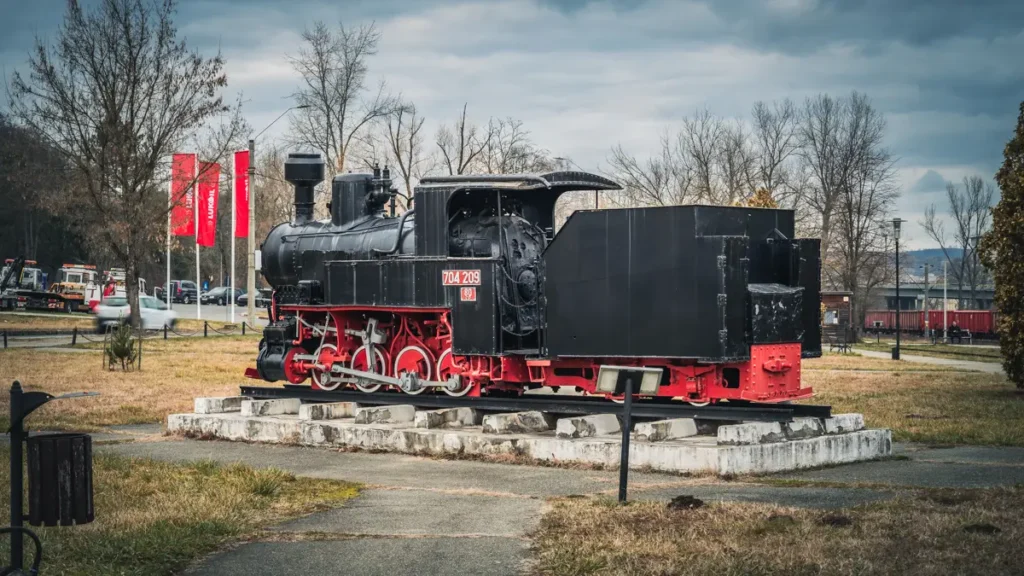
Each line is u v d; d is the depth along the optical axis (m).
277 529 10.27
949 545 8.57
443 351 16.83
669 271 13.98
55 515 7.97
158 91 50.84
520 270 16.38
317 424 16.02
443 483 12.66
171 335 48.56
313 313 18.69
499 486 12.37
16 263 79.75
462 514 10.77
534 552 9.12
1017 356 23.72
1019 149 23.97
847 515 9.73
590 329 14.64
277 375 18.83
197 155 52.62
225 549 9.52
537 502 11.28
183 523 10.28
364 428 15.53
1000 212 24.08
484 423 14.80
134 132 50.88
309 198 20.12
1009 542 8.60
